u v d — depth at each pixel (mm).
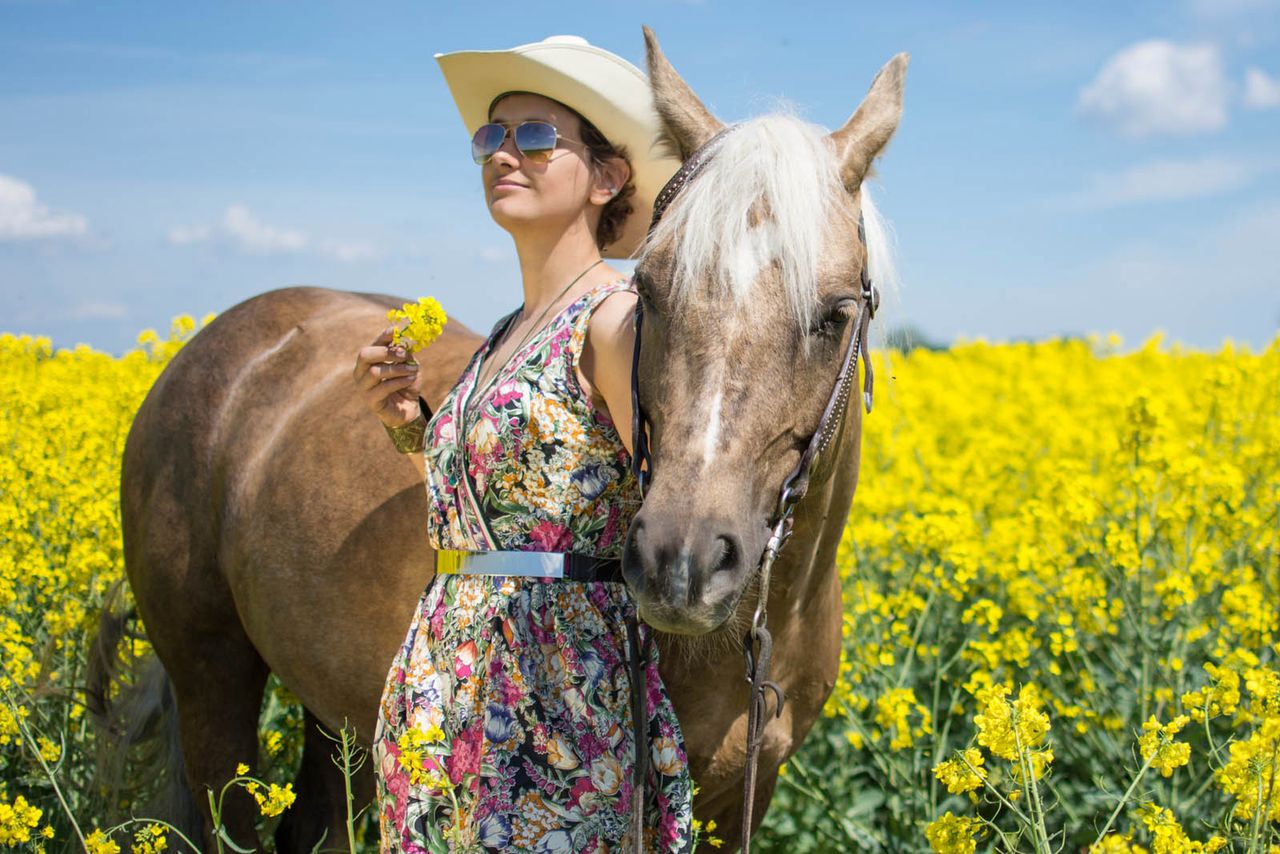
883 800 3920
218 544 3498
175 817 3539
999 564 4949
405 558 3008
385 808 2359
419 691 2336
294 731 4234
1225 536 4941
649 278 2090
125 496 3760
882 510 5828
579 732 2211
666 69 2420
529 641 2240
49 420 6215
